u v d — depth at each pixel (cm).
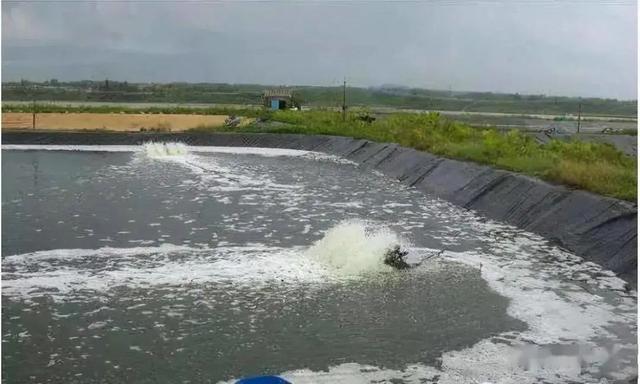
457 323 829
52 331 780
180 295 913
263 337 772
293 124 3956
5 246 1175
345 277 1011
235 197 1783
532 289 973
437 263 1109
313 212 1576
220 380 661
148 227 1359
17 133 3394
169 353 723
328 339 770
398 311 868
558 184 1489
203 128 3769
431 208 1670
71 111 5184
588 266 1102
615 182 1391
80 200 1695
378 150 2736
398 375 679
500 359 723
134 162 2644
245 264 1071
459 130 2922
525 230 1389
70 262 1073
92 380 658
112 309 855
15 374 668
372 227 1405
